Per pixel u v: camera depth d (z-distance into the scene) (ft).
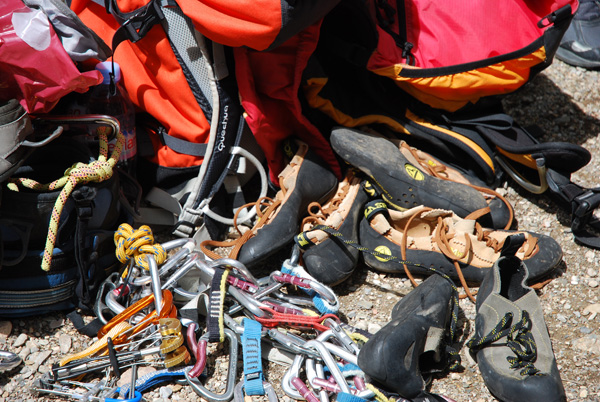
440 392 5.65
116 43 6.40
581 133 8.55
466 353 5.98
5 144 5.44
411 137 7.73
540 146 6.94
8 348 5.92
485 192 7.24
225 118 6.81
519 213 7.54
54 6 5.73
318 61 7.00
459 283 6.68
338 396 5.21
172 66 6.71
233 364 5.59
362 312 6.45
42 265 5.72
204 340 5.71
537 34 7.24
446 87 7.10
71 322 6.25
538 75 9.34
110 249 6.45
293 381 5.48
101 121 6.11
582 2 9.57
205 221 7.03
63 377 5.57
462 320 6.31
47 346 6.01
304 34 6.52
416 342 5.35
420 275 6.78
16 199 5.73
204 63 6.64
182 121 7.00
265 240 6.44
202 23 6.10
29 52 5.54
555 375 5.37
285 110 7.16
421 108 7.55
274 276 6.19
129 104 6.91
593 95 9.10
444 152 7.61
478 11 7.13
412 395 5.27
